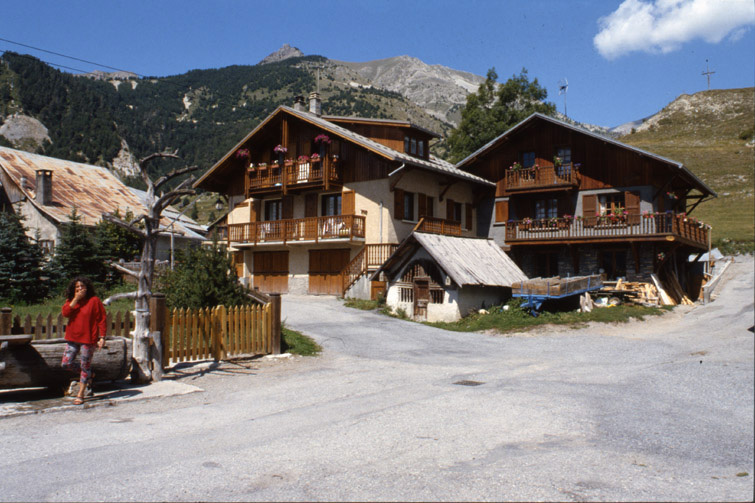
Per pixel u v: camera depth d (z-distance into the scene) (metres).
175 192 10.46
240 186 33.72
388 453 5.45
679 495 4.12
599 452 5.38
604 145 28.44
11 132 153.38
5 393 9.04
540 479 4.55
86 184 37.62
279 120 30.70
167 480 4.75
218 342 12.36
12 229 22.33
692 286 33.31
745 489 4.22
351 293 26.94
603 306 23.69
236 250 33.12
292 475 4.82
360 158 28.36
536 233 29.73
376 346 15.66
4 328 9.11
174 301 14.24
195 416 7.52
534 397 8.30
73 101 174.38
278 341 13.45
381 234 27.22
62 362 8.35
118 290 23.42
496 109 44.50
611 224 27.52
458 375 10.88
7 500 4.34
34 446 5.99
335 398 8.68
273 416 7.43
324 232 28.48
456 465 5.01
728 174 40.88
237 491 4.44
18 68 174.50
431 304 23.27
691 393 8.30
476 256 25.53
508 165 31.78
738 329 16.77
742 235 33.00
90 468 5.15
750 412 7.04
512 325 20.48
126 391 9.20
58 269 23.20
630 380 9.73
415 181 28.88
